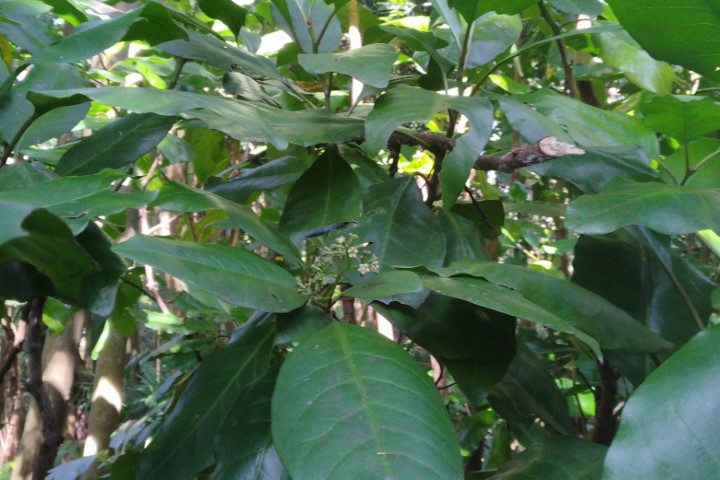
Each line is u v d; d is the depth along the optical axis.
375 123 0.62
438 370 1.09
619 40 0.97
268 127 0.59
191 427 0.60
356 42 0.96
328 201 0.68
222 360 0.65
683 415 0.42
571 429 0.77
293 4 0.84
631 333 0.59
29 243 0.43
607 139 0.78
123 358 1.40
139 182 1.17
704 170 0.76
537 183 1.50
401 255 0.66
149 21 0.69
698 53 0.63
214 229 1.31
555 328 0.49
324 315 0.55
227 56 0.78
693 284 0.78
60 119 0.67
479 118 0.62
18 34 0.75
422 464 0.39
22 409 2.56
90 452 1.35
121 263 0.53
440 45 0.84
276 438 0.41
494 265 0.60
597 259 0.80
